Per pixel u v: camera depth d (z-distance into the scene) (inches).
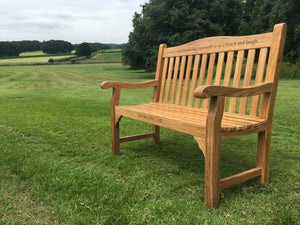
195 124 66.6
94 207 65.2
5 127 157.5
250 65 81.1
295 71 599.8
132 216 61.0
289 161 96.5
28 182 80.5
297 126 149.3
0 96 338.6
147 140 132.4
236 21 834.2
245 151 110.8
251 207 64.9
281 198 69.1
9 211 63.9
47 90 438.0
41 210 64.3
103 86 99.3
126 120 179.8
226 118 78.7
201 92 55.0
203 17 762.2
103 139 131.2
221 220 58.9
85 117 189.8
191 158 103.4
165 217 60.6
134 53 1013.8
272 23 706.8
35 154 107.3
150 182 80.3
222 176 84.3
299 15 655.1
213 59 94.7
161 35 791.7
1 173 87.6
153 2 864.3
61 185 77.0
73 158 103.0
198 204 66.5
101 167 93.4
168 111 90.6
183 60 107.4
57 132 145.3
